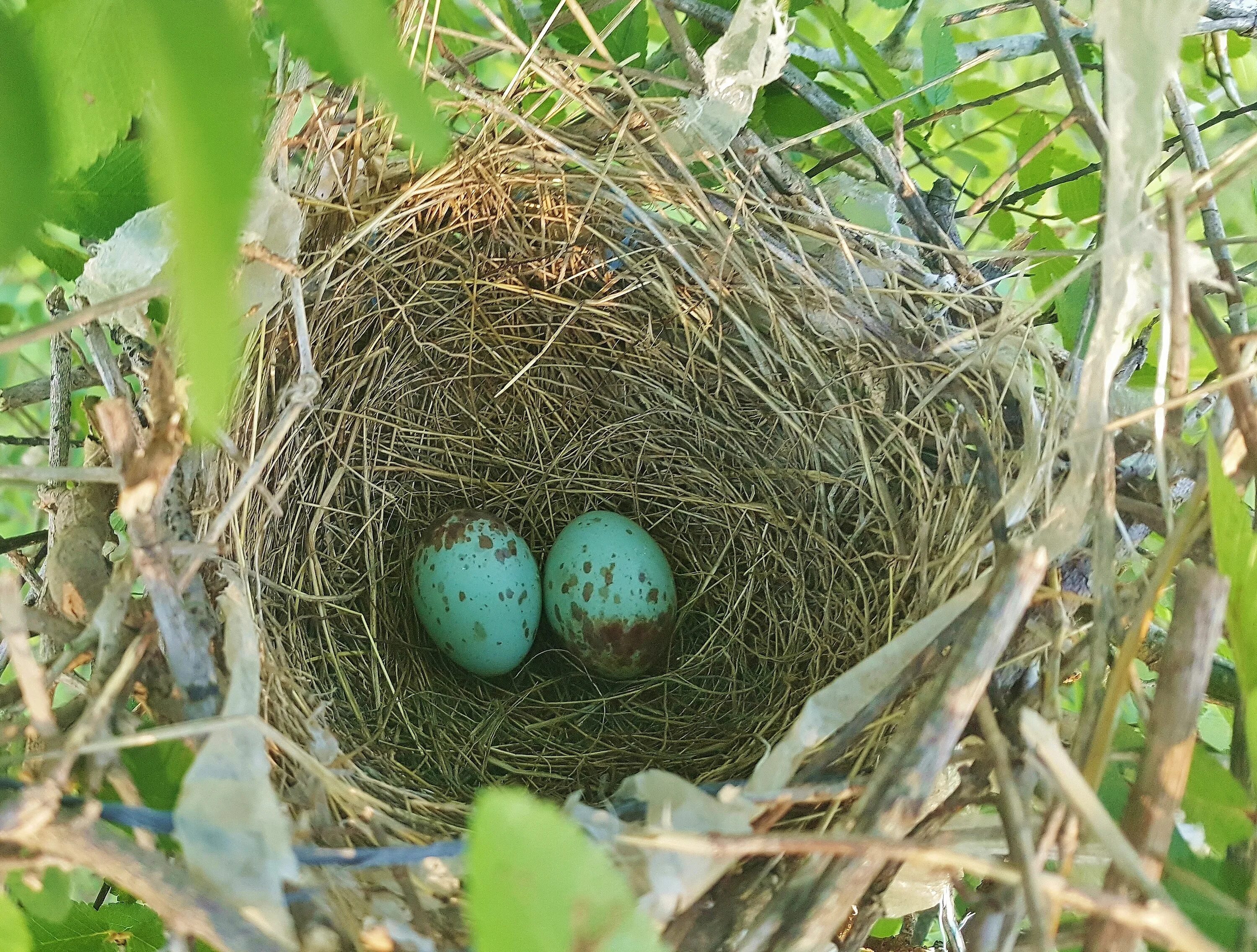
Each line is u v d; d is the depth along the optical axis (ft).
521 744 0.46
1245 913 0.26
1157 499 0.35
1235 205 0.42
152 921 0.30
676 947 0.28
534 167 0.44
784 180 0.43
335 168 0.40
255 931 0.23
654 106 0.41
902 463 0.42
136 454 0.28
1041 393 0.39
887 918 0.36
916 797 0.26
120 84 0.17
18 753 0.30
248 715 0.28
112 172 0.30
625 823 0.29
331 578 0.45
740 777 0.41
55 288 0.37
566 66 0.41
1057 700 0.30
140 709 0.32
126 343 0.36
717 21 0.41
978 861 0.24
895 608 0.40
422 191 0.42
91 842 0.23
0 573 0.25
